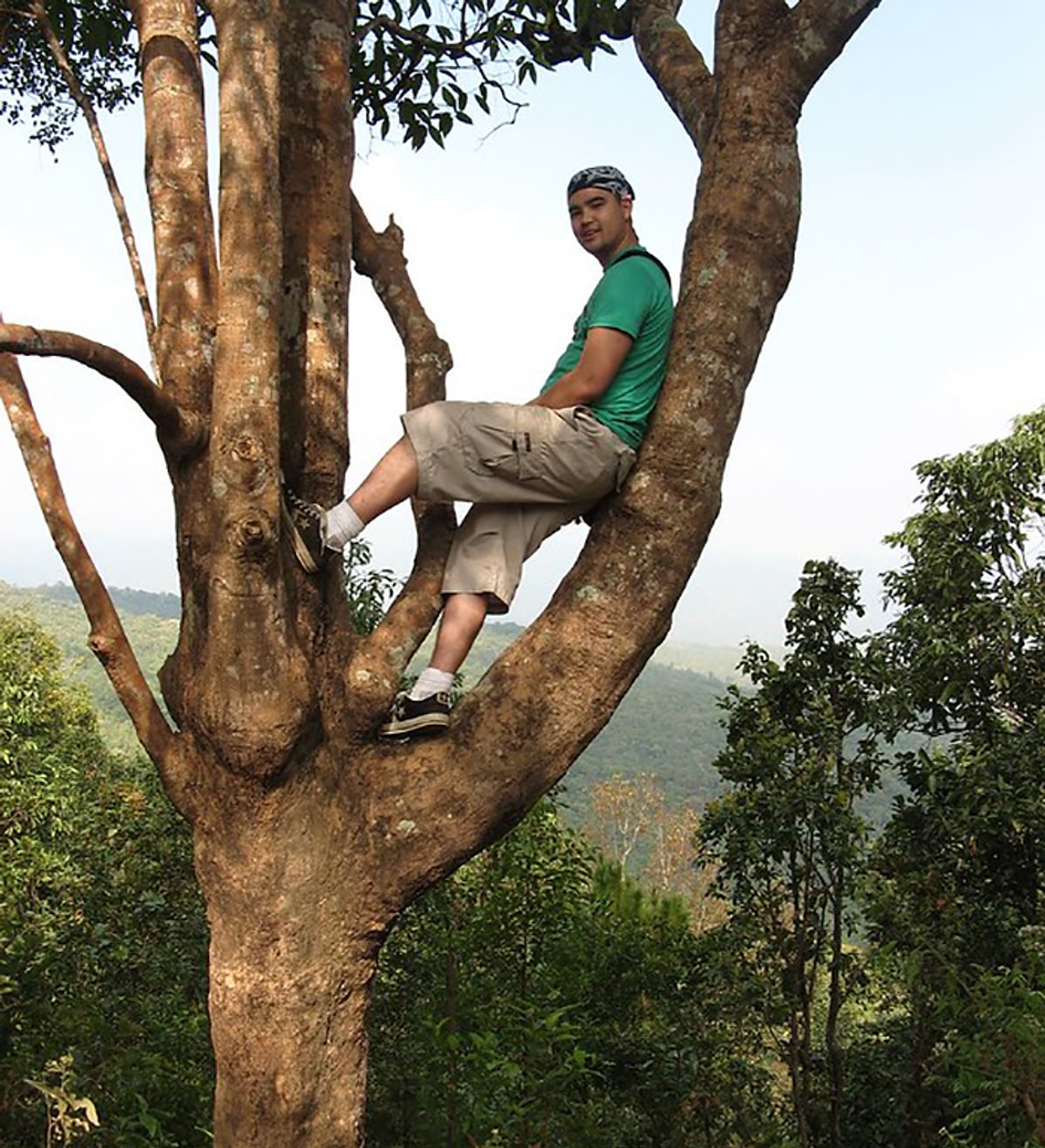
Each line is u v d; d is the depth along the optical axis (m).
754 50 2.83
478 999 7.34
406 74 4.75
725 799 7.95
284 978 2.46
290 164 2.76
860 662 8.26
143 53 2.89
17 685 17.45
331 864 2.53
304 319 2.73
